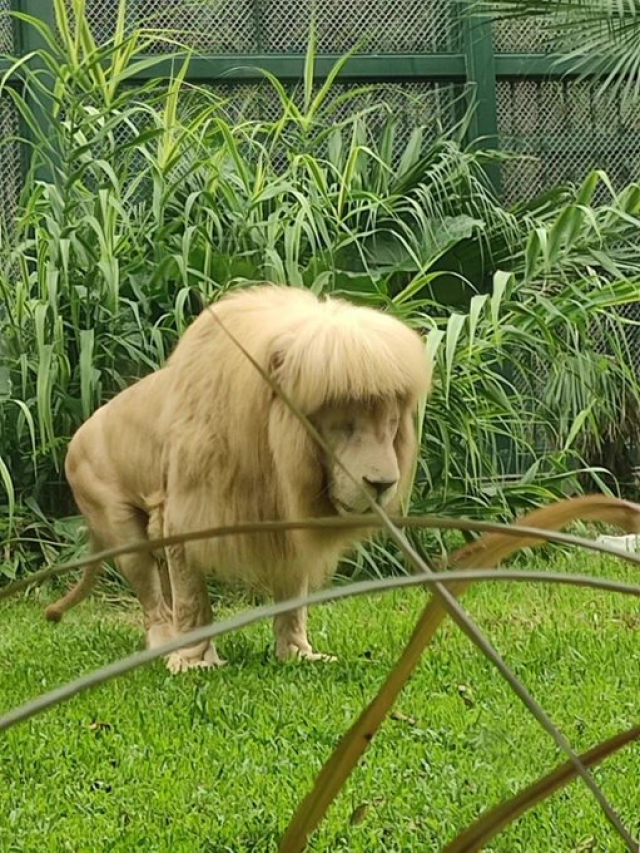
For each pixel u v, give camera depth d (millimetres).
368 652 8641
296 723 7605
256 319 8227
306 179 11727
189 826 6168
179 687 8133
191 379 8359
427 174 11891
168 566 8727
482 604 9602
